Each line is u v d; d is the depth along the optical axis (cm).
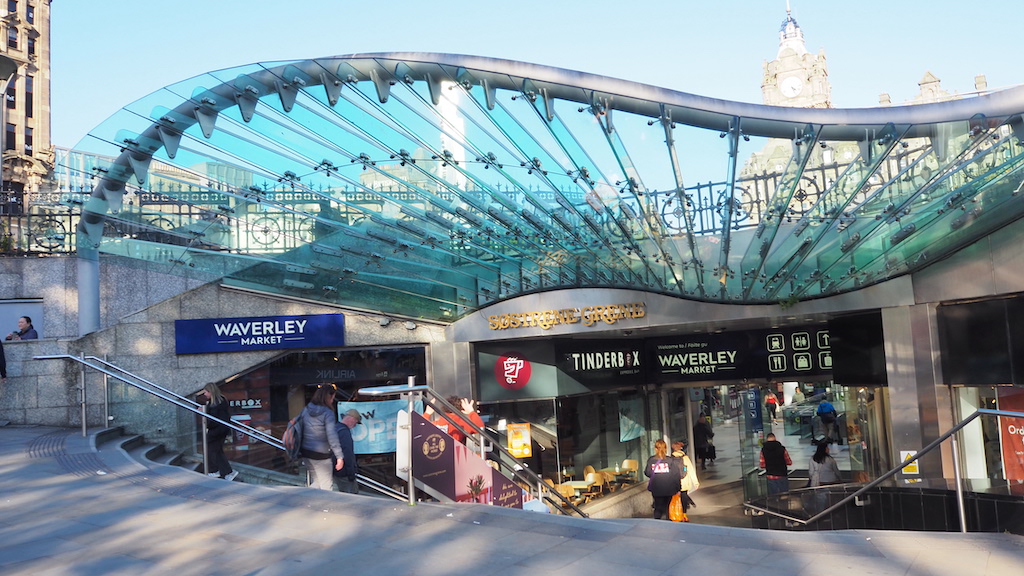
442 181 1358
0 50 8756
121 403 1401
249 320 1666
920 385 1278
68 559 558
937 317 1280
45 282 1806
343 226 1512
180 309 1653
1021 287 1120
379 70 1203
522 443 1695
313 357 1703
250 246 1580
